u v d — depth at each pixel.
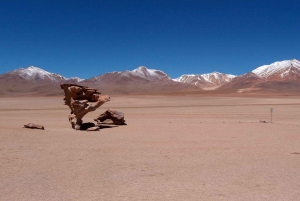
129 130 23.17
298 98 100.06
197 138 19.20
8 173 11.30
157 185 9.92
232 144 17.17
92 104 24.81
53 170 11.73
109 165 12.48
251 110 46.81
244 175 10.99
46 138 19.11
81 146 16.61
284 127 24.81
